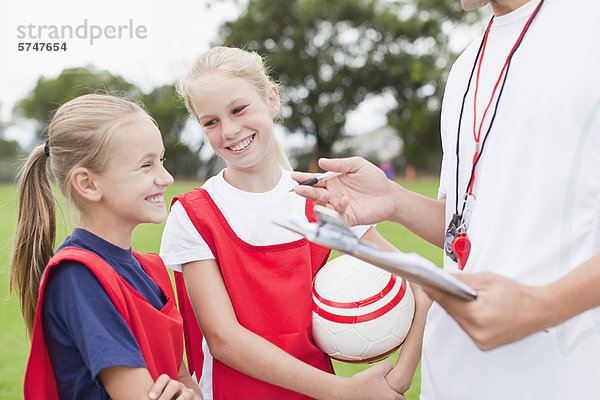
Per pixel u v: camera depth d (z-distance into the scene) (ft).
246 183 6.15
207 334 5.60
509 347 4.02
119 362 4.31
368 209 5.01
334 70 102.99
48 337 4.68
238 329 5.47
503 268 4.00
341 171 4.99
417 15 98.68
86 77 94.53
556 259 3.83
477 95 4.48
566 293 3.15
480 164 4.38
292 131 107.34
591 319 3.85
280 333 5.67
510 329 3.05
